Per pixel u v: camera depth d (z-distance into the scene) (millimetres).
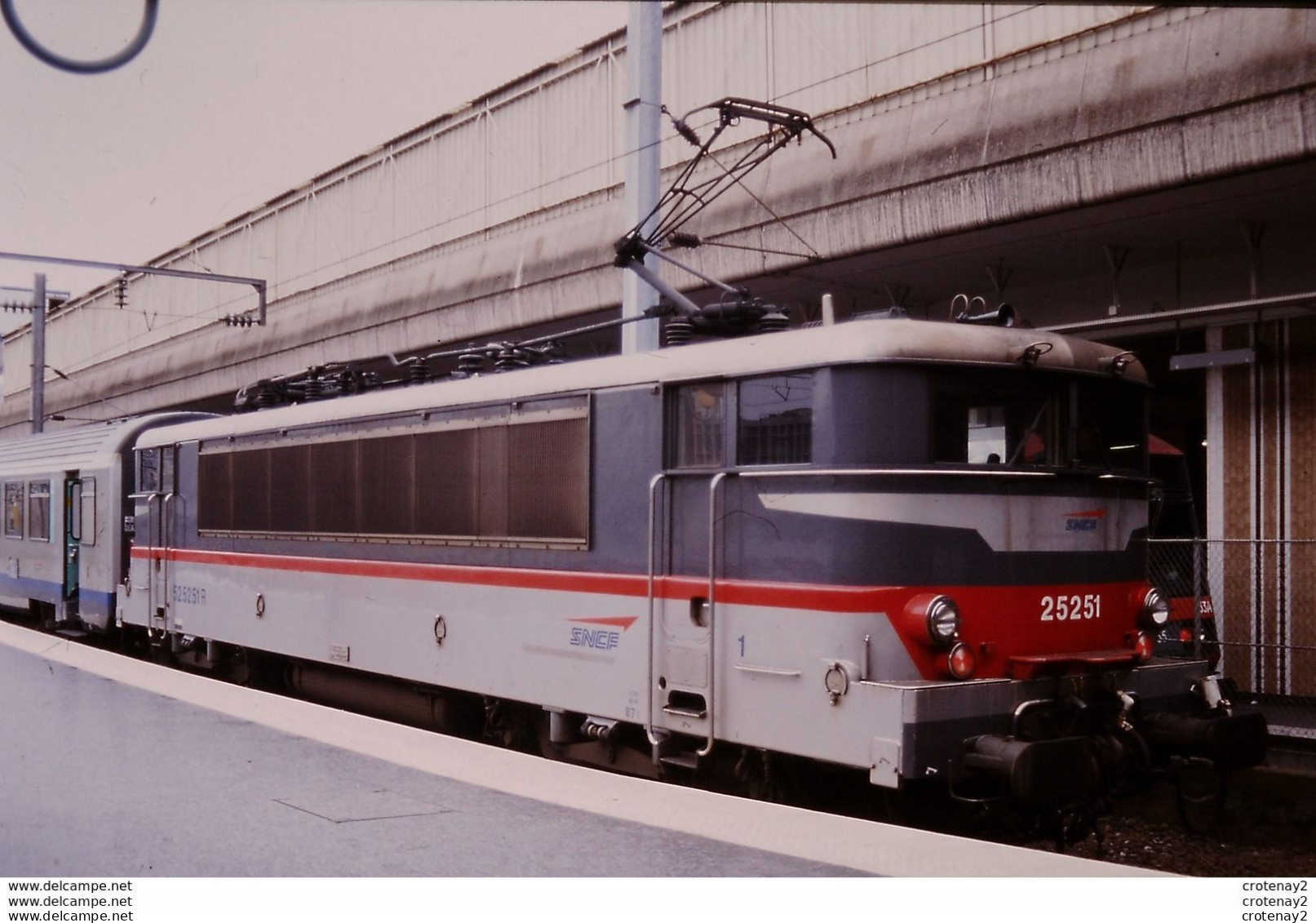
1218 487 13977
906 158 12508
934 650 7348
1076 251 13375
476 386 10367
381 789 7516
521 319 17750
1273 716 12117
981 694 7258
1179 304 14016
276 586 13109
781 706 7621
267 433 13398
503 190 19562
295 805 7094
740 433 8039
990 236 12500
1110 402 8430
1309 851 9688
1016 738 7250
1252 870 8516
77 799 7219
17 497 21500
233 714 10055
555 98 18625
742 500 7977
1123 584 8422
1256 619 13555
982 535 7621
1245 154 10000
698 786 8906
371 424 11664
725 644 7988
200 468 14805
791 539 7629
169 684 11641
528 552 9695
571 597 9234
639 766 9164
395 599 11211
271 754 8523
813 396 7555
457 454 10500
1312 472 13117
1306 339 13164
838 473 7352
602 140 17562
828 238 13344
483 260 18562
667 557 8469
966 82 12469
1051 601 7910
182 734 9219
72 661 13492
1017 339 7879
